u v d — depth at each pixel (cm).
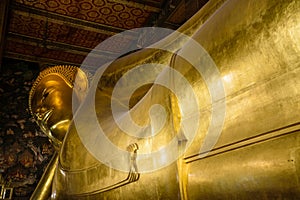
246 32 118
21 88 1054
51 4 868
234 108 122
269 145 104
